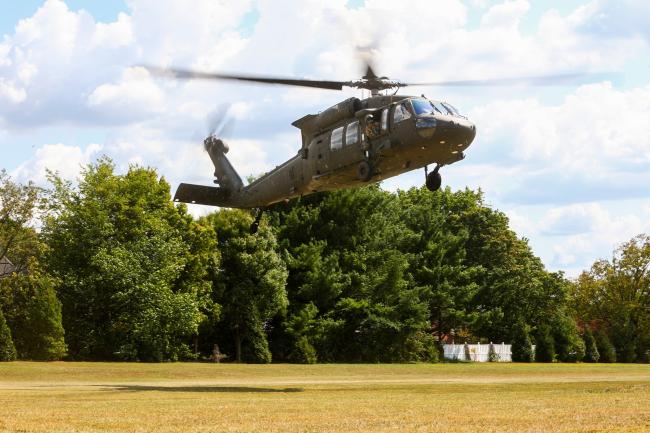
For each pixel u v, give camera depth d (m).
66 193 61.09
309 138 32.44
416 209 84.25
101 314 58.53
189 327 57.28
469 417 15.41
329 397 23.33
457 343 91.19
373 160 29.27
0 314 47.69
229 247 62.94
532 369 50.34
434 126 27.81
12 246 60.19
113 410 17.59
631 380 35.09
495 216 92.75
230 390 27.58
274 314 63.28
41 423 14.37
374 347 70.19
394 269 70.75
